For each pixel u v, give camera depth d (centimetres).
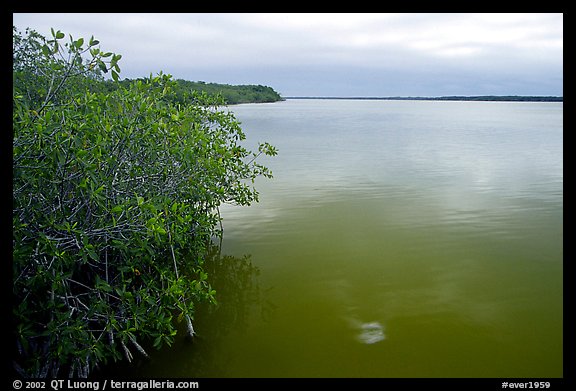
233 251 962
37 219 491
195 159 686
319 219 1170
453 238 1026
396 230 1084
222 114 985
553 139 3173
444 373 571
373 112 9369
